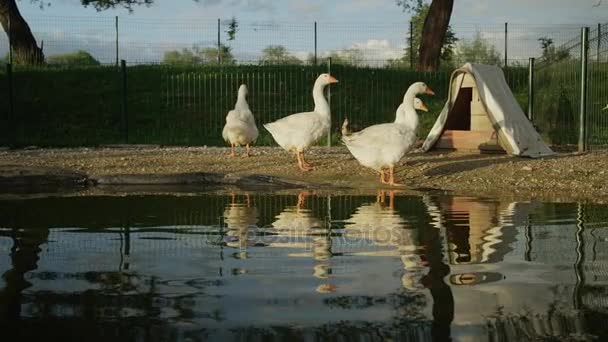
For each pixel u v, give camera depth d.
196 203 5.19
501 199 5.41
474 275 2.79
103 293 2.55
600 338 2.01
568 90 9.83
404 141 6.25
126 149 9.83
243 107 8.28
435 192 5.92
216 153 8.78
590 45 8.79
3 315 2.29
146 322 2.20
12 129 10.66
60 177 6.76
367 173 6.91
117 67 14.34
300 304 2.38
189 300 2.44
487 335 2.04
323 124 7.07
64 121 12.33
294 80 14.02
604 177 6.50
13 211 4.77
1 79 13.70
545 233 3.88
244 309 2.32
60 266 3.03
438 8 15.23
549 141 9.96
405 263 3.04
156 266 3.01
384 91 13.56
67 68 14.73
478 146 8.20
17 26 15.88
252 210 4.81
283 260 3.12
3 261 3.14
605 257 3.17
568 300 2.41
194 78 12.90
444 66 17.72
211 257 3.19
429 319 2.20
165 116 12.60
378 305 2.36
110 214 4.63
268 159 7.86
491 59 14.20
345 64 14.54
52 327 2.16
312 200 5.36
